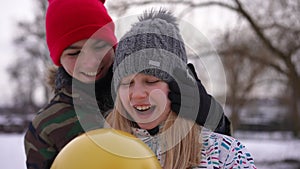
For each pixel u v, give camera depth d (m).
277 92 19.03
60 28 2.17
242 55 12.39
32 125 2.15
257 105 22.78
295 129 21.34
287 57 12.75
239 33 12.38
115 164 1.45
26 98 33.38
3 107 33.22
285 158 14.47
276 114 25.17
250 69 13.47
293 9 12.55
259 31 12.34
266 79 14.28
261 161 14.11
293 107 20.03
